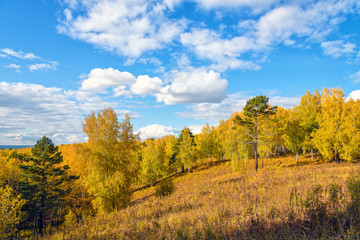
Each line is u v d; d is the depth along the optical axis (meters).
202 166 52.34
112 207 15.45
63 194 24.03
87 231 7.12
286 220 4.04
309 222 3.58
